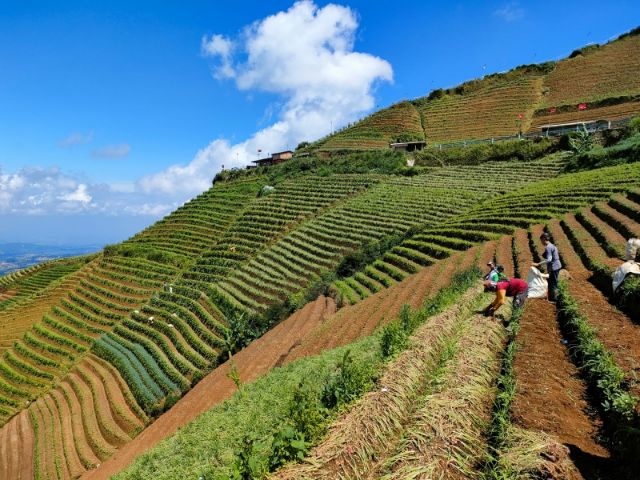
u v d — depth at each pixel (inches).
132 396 1552.7
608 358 378.3
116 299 2368.4
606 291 630.5
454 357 427.8
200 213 3169.3
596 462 271.4
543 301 635.5
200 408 1067.9
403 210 2201.0
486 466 275.6
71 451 1369.3
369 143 3961.6
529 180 2191.2
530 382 382.3
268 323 1606.8
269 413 521.3
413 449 292.7
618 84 3368.6
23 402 1775.3
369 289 1443.2
